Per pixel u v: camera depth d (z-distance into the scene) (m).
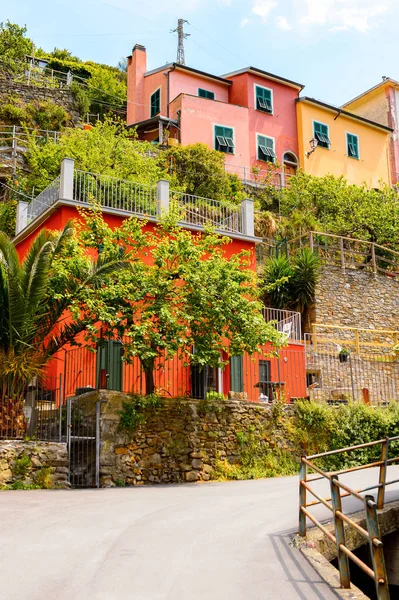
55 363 16.83
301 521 7.80
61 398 13.61
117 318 14.33
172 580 5.97
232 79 38.62
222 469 15.12
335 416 17.31
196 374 18.39
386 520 9.05
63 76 46.31
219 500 11.02
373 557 5.22
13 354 13.18
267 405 16.58
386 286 27.12
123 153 28.36
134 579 5.98
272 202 33.62
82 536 7.75
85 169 26.77
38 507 9.89
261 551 7.12
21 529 8.09
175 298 15.24
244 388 19.25
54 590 5.61
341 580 5.91
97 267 14.60
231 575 6.17
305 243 29.39
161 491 12.48
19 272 13.26
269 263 26.03
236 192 32.53
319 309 24.95
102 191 20.00
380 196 34.69
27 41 43.53
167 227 16.27
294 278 25.16
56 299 14.14
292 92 39.44
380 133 42.38
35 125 32.50
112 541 7.52
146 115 38.91
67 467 13.07
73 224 15.55
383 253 31.45
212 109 35.88
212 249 16.17
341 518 6.14
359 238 32.00
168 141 33.84
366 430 17.25
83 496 11.39
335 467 16.69
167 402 14.85
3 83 32.97
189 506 10.28
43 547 7.15
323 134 39.53
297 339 22.72
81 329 14.59
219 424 15.55
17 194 27.23
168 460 14.49
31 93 33.50
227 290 15.21
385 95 44.91
